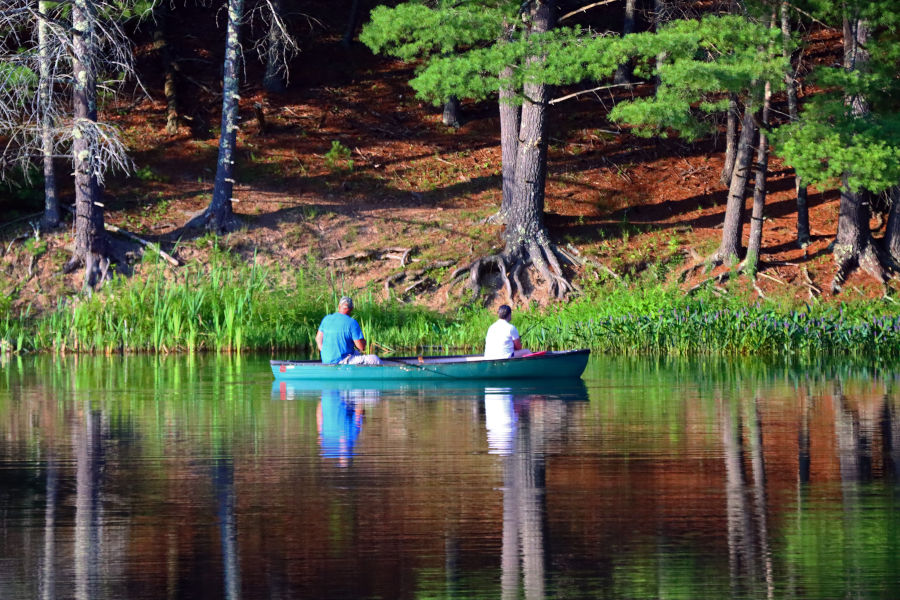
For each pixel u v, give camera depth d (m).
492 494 21.44
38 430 30.55
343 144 93.38
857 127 65.00
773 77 64.50
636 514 19.73
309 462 25.03
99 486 22.36
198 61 102.50
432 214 84.56
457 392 41.09
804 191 79.00
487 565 16.59
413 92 101.88
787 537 18.06
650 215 85.25
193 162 88.62
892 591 15.20
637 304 64.94
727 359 56.88
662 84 67.56
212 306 66.31
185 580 15.92
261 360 57.94
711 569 16.30
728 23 65.00
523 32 68.69
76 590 15.49
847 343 60.94
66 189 82.25
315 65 104.25
